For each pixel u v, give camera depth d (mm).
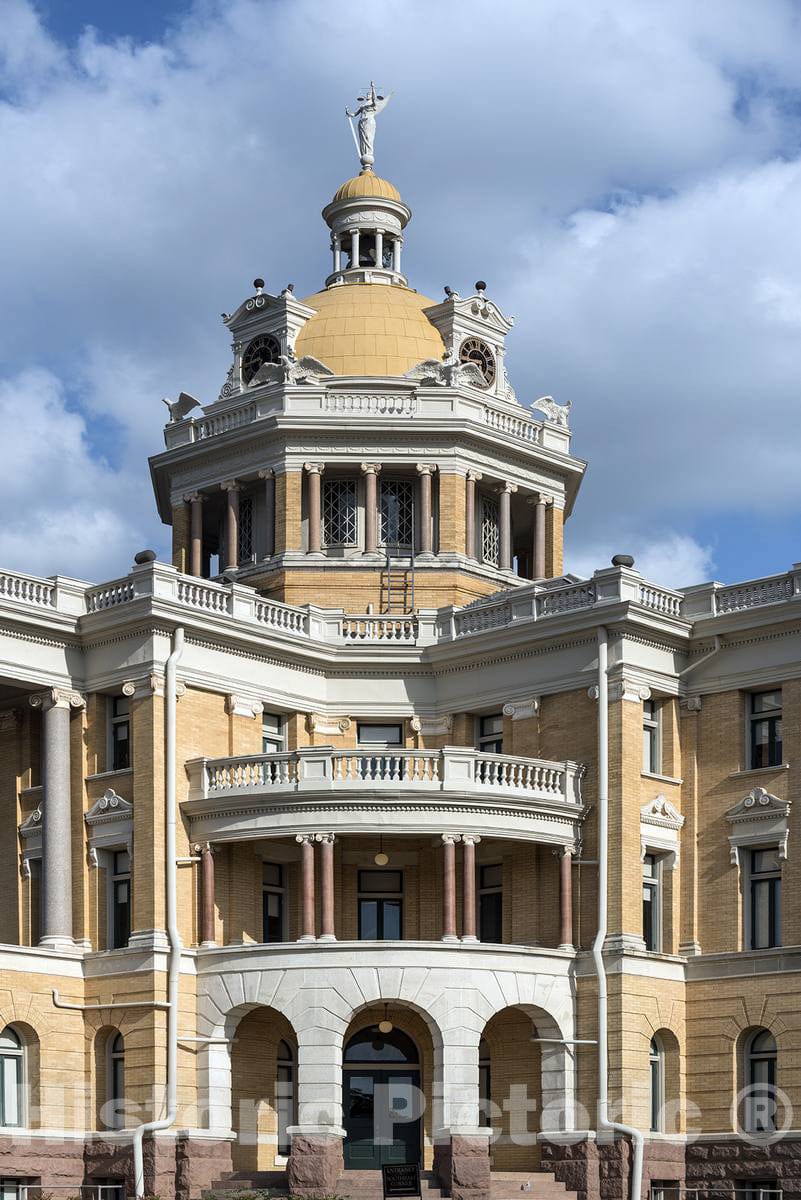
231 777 60531
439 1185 56812
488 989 58438
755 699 61719
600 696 61062
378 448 72938
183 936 59906
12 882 62906
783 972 58906
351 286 79188
